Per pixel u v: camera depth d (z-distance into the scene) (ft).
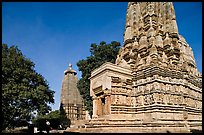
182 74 117.80
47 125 135.85
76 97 214.28
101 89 112.16
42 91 116.26
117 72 113.09
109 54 169.48
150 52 119.03
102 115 106.83
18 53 113.19
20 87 102.53
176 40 129.08
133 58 128.36
